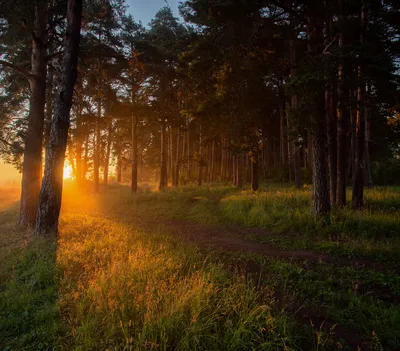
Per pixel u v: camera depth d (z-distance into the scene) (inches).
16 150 513.7
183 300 152.7
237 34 439.8
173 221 515.5
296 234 381.4
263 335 136.3
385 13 423.8
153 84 916.6
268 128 1395.2
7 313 162.1
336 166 521.7
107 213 582.2
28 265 236.1
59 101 350.9
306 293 204.7
